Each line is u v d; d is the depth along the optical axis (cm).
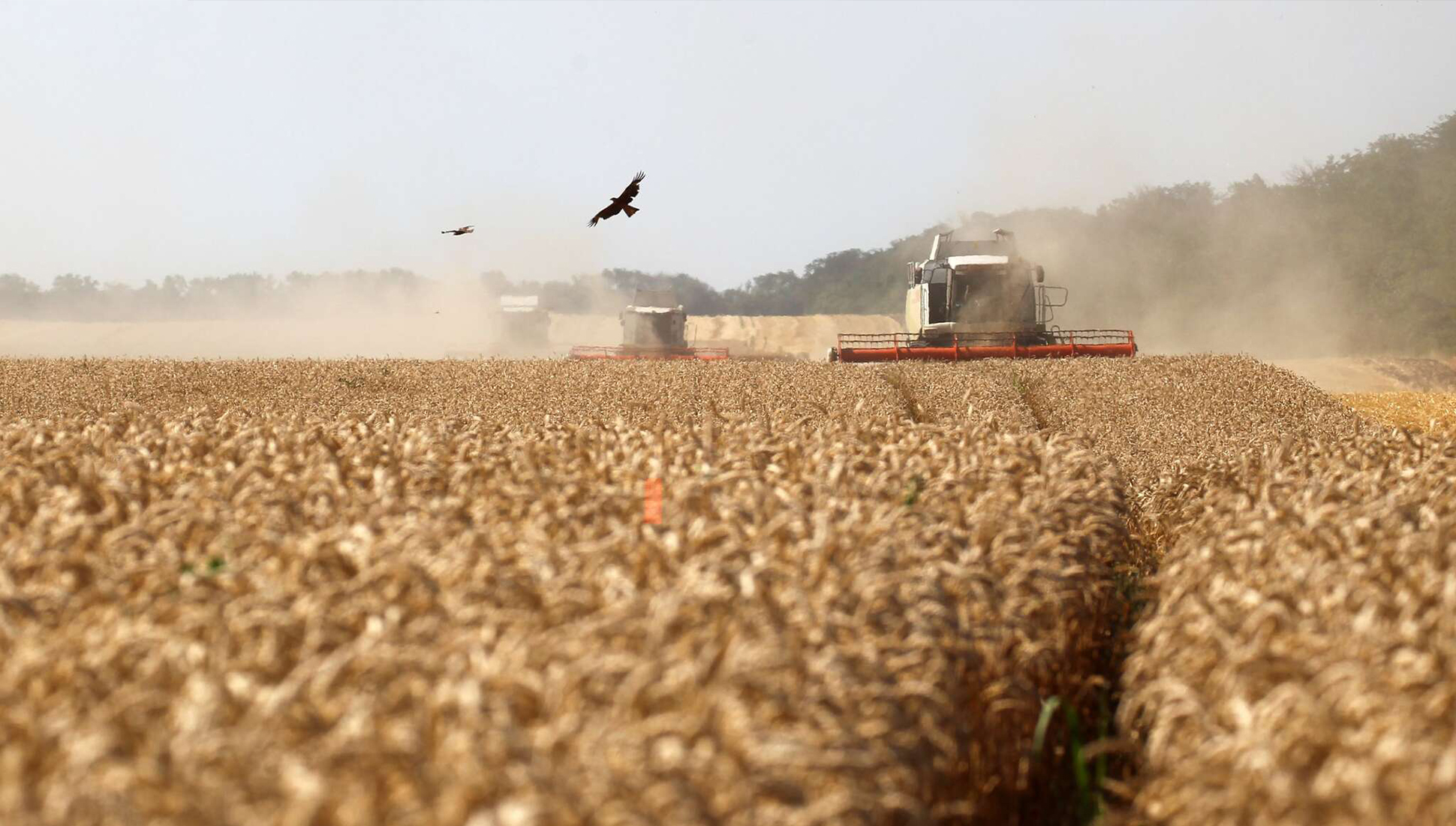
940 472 2586
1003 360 11938
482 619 1446
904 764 1348
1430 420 9031
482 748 1097
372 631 1394
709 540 1827
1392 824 1135
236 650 1366
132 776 1044
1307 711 1285
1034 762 2006
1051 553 2138
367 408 9050
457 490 2380
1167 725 1538
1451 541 1852
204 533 1898
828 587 1619
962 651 1662
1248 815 1272
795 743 1165
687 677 1246
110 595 1534
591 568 1641
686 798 1074
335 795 1055
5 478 2402
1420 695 1314
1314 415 9125
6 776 1057
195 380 11350
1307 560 1883
